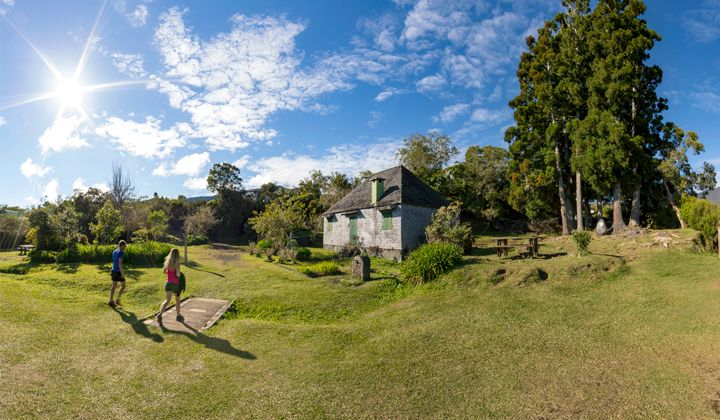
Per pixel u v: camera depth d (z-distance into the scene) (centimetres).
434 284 1234
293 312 1073
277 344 803
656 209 2355
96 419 500
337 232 2622
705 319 737
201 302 1123
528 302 998
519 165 2830
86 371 641
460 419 496
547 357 663
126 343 782
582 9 2573
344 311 1087
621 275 1128
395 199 2064
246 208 4838
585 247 1376
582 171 2244
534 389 556
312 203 3944
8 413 493
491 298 1056
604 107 2166
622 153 1953
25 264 1571
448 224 1809
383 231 2123
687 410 466
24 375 600
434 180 3625
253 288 1290
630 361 617
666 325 746
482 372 627
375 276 1448
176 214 4525
